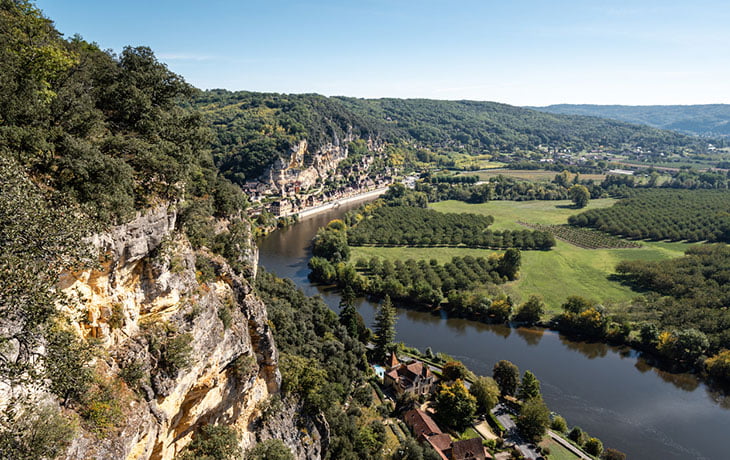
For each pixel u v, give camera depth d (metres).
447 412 80.69
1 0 45.09
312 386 60.47
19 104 33.66
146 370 33.72
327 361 84.56
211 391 41.47
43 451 23.62
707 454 76.81
